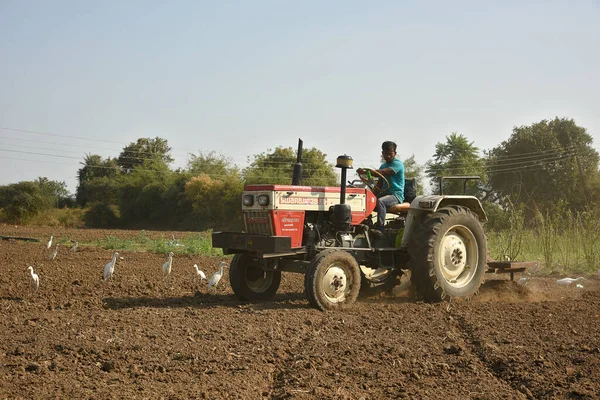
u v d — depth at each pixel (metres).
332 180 42.81
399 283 9.19
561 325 6.70
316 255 7.72
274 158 46.69
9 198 44.38
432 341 6.05
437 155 49.78
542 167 46.38
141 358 5.47
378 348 5.78
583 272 12.51
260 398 4.57
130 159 72.88
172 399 4.46
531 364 5.20
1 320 7.09
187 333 6.33
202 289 10.16
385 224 9.01
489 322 6.89
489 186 49.78
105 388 4.70
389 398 4.51
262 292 8.96
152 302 8.70
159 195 50.88
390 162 9.06
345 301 7.80
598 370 4.95
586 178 45.12
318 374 5.03
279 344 5.91
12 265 13.34
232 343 5.95
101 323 6.86
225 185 46.47
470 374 5.04
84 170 73.00
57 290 9.63
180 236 28.70
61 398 4.46
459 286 8.62
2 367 5.20
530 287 10.19
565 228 14.05
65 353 5.63
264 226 8.03
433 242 8.29
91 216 51.75
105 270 9.85
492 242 15.02
